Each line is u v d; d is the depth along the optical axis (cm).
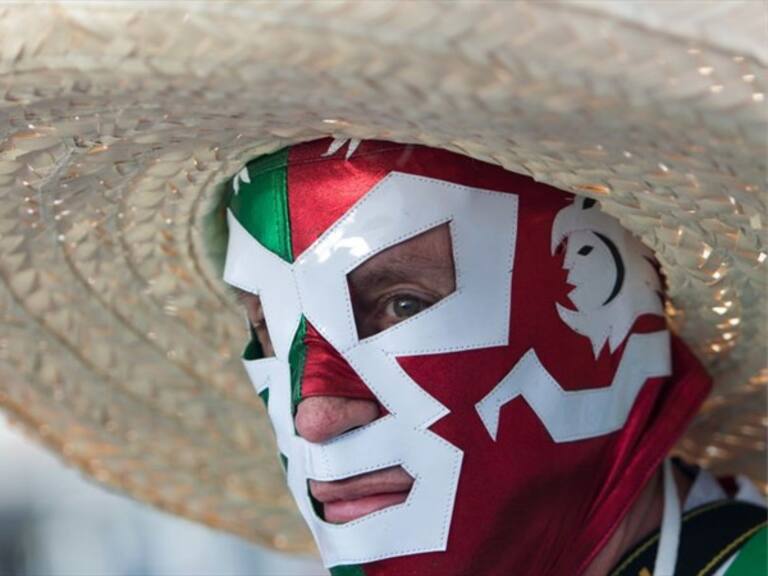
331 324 146
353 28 113
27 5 123
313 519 150
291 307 148
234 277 154
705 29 111
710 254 146
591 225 152
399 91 117
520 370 148
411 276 146
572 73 111
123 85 126
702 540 157
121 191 161
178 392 188
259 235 150
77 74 125
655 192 135
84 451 190
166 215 166
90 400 186
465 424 147
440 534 147
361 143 146
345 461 146
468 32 111
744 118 113
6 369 181
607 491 153
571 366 150
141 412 188
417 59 113
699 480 166
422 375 146
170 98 129
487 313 147
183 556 355
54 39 122
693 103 113
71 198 161
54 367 182
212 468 193
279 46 116
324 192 146
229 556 351
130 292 177
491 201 147
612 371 153
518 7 110
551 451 149
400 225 145
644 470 155
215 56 118
